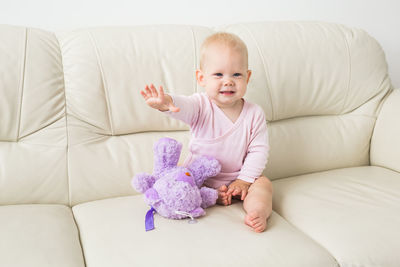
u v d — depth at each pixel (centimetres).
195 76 146
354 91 164
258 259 93
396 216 114
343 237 106
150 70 141
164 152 118
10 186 124
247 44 154
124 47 141
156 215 113
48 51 136
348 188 135
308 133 158
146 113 140
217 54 122
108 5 167
